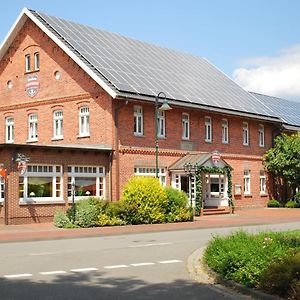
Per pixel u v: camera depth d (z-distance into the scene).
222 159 35.84
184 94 35.59
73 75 33.25
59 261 14.20
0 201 27.12
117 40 38.97
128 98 30.45
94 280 11.23
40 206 27.84
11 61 37.12
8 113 37.12
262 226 26.67
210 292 9.86
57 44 33.53
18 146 26.84
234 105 39.22
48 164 28.28
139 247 17.64
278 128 43.66
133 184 27.83
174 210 29.00
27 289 10.16
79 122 32.84
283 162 41.25
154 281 11.09
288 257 9.66
